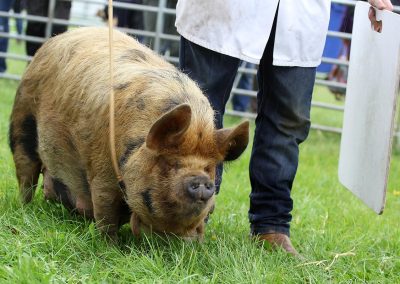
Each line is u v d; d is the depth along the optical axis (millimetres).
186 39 4492
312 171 7531
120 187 3986
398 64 3963
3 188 5094
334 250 4566
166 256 3986
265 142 4535
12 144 4793
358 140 4562
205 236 4516
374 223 5676
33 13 10414
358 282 4016
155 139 3652
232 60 4441
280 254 4211
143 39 10422
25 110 4684
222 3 4297
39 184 5320
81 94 4219
